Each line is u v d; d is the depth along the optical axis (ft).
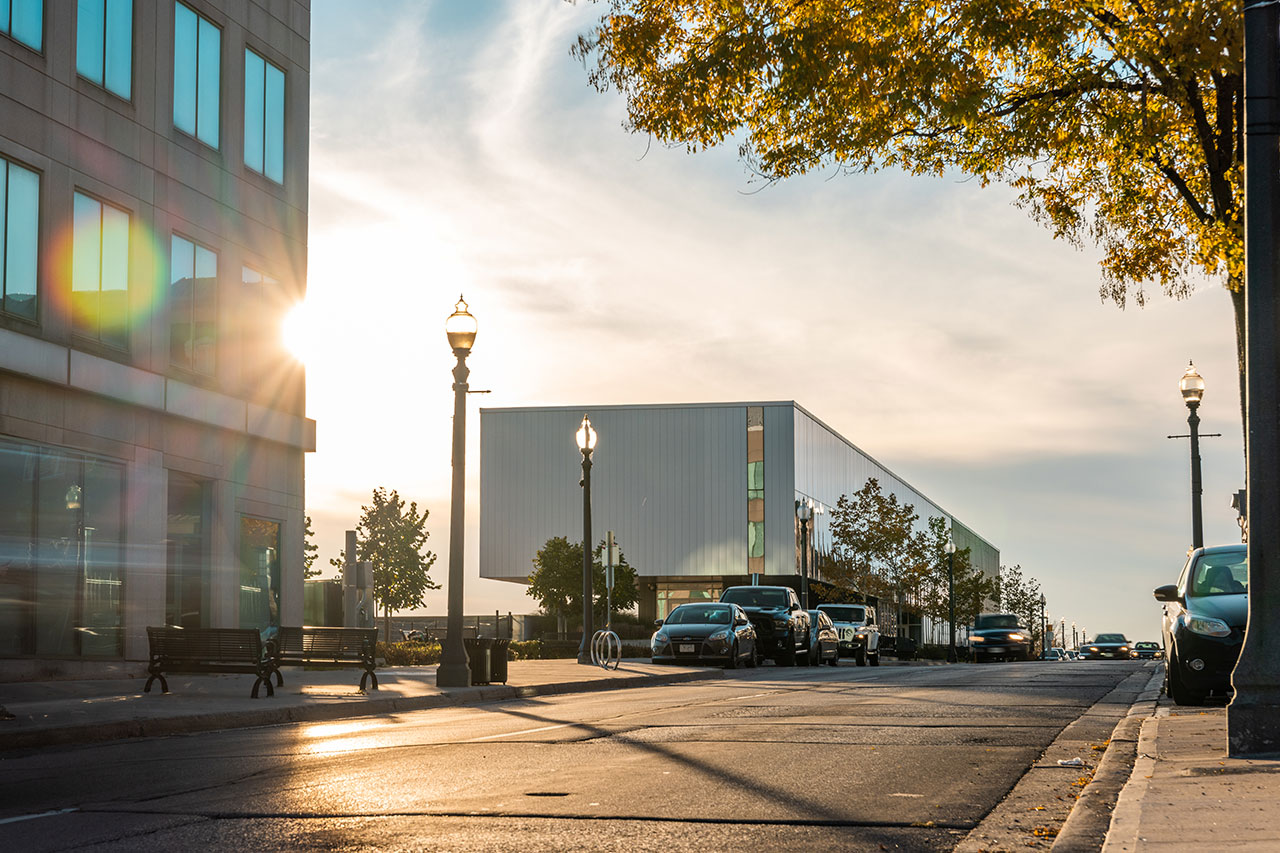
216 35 85.15
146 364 77.30
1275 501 29.09
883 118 48.39
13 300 67.92
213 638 58.13
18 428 67.21
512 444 267.39
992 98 49.85
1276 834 19.04
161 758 35.88
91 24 74.02
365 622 100.22
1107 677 80.53
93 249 73.72
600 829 22.48
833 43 46.14
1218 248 47.03
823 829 22.61
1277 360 29.48
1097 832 21.63
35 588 68.23
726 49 46.93
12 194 68.03
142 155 77.77
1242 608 47.21
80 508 71.67
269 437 87.97
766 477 255.50
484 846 20.88
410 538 217.56
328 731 45.19
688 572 256.93
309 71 95.61
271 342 90.02
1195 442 83.97
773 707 52.75
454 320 71.20
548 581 204.74
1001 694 60.80
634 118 49.62
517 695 68.74
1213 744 31.81
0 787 29.58
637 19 49.21
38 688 61.82
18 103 68.49
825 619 133.49
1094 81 48.75
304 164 94.58
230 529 84.33
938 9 47.62
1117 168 54.90
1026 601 388.57
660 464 260.21
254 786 28.66
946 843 21.39
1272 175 29.86
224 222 85.20
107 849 20.97
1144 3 44.70
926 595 270.26
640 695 66.64
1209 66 42.75
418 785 28.37
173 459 79.20
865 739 38.14
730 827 22.72
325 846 20.90
